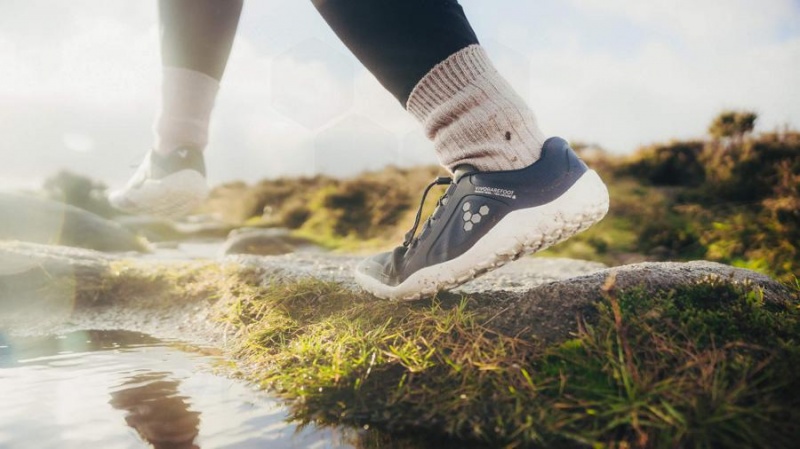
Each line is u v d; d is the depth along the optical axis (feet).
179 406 3.92
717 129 23.86
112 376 4.70
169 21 5.36
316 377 4.08
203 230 37.73
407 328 4.51
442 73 4.34
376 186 34.24
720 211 18.74
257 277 7.49
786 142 21.20
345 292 5.93
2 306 7.93
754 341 3.73
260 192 42.04
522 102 4.44
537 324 4.18
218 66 5.64
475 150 4.49
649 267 5.02
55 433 3.42
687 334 3.79
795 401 3.16
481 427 3.34
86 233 18.12
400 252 5.15
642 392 3.24
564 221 4.30
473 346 3.98
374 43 4.32
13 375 4.72
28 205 17.49
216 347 5.75
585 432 3.12
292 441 3.33
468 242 4.51
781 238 13.76
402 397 3.72
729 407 3.01
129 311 7.72
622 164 27.89
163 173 5.67
